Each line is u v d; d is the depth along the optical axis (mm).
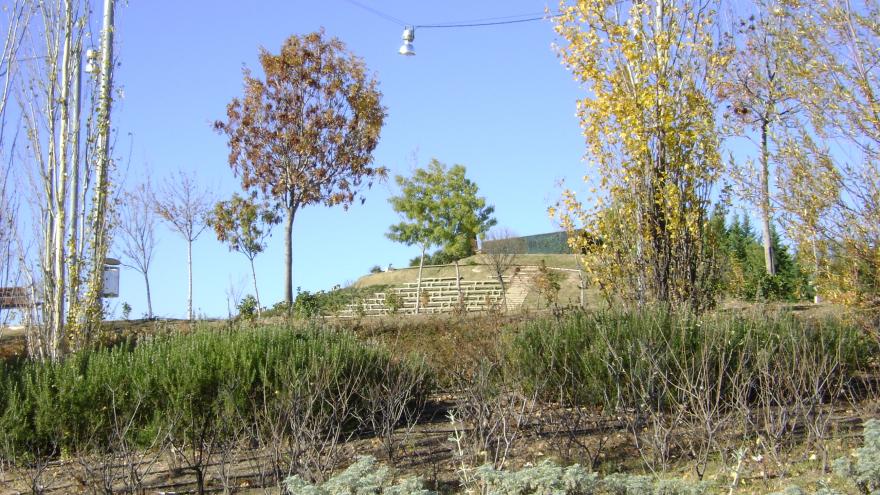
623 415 8133
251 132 24578
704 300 10914
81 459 7371
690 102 10969
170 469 7934
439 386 10938
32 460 8328
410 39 20766
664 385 7953
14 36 12203
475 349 10203
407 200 31688
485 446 7234
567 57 11242
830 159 9555
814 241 9719
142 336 13766
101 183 12062
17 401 8539
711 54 10953
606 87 11125
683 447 7777
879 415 8195
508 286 31906
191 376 8539
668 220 10906
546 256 38656
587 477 5406
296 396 7676
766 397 7602
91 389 8469
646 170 11016
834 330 10031
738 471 6355
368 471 6227
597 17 11102
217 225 24641
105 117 12203
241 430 8336
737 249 23812
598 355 8852
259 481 7371
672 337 8719
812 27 9953
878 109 9344
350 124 24812
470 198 31859
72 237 11828
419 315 17094
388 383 9180
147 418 8602
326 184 24859
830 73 9727
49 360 9852
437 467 7684
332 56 24922
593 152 11281
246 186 24750
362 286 39250
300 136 24297
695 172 11000
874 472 5621
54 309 11555
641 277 10984
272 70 24438
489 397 8016
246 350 9102
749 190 10078
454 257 32750
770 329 9273
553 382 9016
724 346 8070
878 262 9328
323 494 5629
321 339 10125
